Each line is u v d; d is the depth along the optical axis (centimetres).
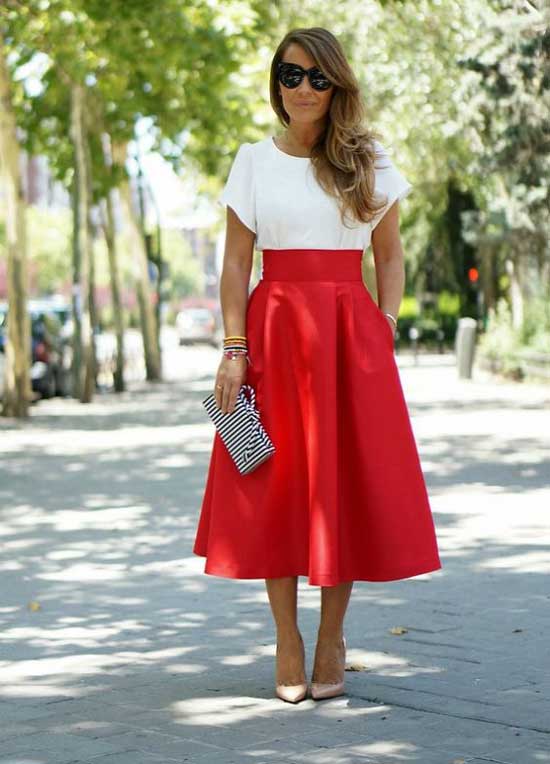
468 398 3278
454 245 5359
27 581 1076
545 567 1088
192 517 1429
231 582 1062
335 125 675
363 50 2942
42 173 13262
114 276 4097
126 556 1192
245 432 662
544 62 2398
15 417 2972
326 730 638
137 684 735
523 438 2230
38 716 673
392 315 700
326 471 664
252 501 673
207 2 2741
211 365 6078
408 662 775
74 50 2898
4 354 3250
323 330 671
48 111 3575
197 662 786
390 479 673
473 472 1759
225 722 655
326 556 660
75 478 1805
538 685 719
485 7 2397
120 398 3750
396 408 682
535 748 606
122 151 4069
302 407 675
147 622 909
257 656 801
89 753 611
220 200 690
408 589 1007
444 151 3453
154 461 2003
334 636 697
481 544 1203
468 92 2509
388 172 693
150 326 4725
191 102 3147
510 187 2806
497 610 924
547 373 3822
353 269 688
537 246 3700
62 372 3806
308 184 680
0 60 3061
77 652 820
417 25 2848
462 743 615
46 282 11375
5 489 1697
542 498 1508
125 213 4697
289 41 677
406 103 2953
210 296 14650
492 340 4284
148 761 597
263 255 691
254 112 3322
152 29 2644
